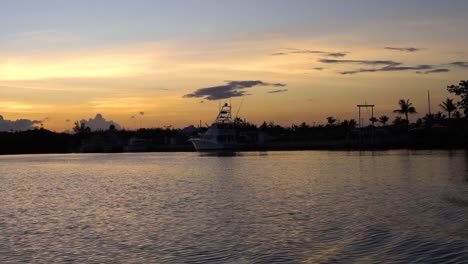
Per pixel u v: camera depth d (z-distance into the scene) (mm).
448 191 38188
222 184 52656
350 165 81250
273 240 21922
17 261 19438
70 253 20562
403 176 55562
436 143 148625
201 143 178375
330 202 34438
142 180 61531
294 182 52469
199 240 22438
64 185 56281
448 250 18781
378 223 25078
